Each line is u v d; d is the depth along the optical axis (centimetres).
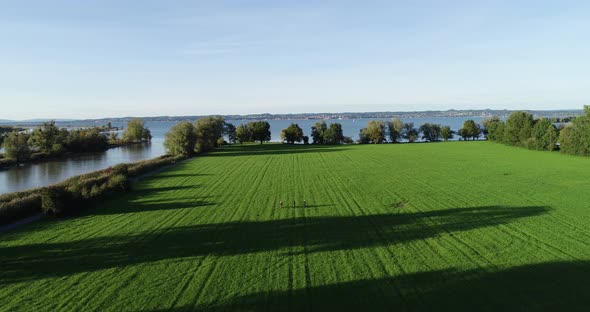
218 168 7188
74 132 12419
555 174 5712
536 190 4491
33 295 1981
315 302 1836
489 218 3284
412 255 2430
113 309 1814
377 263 2305
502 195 4234
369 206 3800
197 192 4734
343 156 9188
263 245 2681
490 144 12269
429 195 4306
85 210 3853
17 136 9781
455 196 4225
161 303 1861
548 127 9738
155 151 12875
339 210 3641
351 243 2686
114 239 2880
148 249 2641
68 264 2395
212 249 2617
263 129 14650
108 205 4081
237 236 2895
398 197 4225
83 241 2845
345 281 2061
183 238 2872
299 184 5191
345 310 1755
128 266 2344
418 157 8662
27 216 3622
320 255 2462
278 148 12131
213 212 3653
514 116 11256
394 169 6650
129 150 13250
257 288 2000
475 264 2262
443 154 9269
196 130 11000
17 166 8962
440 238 2766
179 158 8881
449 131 15388
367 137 14838
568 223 3097
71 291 2016
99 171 6369
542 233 2842
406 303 1806
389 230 2983
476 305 1773
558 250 2473
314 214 3506
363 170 6594
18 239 2919
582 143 8194
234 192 4675
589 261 2275
